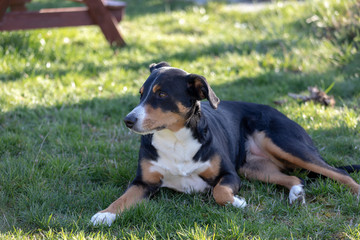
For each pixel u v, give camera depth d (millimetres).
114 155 5645
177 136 4484
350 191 4609
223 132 5051
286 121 5301
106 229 4051
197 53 10016
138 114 4246
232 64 9211
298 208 4410
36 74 8203
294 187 4637
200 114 4590
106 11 10203
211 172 4668
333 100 7270
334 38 10109
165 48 10688
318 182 4906
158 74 4445
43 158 5434
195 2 16312
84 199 4578
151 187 4719
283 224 4102
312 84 8031
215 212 4234
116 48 10273
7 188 4656
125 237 3910
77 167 5238
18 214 4277
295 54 9477
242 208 4336
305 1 13195
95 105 7227
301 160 4855
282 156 5004
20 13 9367
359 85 7785
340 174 4719
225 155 4828
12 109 6746
